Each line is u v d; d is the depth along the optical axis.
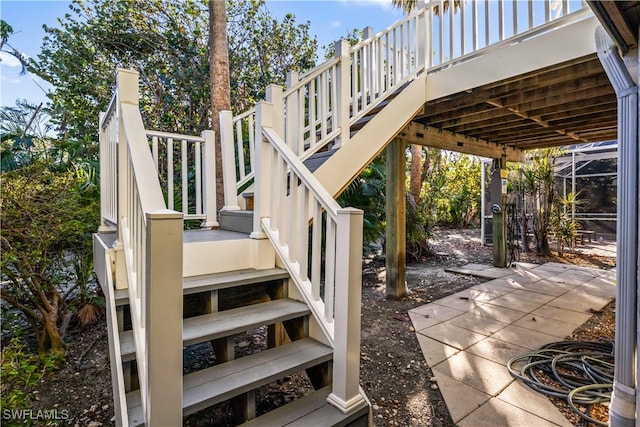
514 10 2.94
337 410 1.58
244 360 1.70
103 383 2.58
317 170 2.73
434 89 3.60
